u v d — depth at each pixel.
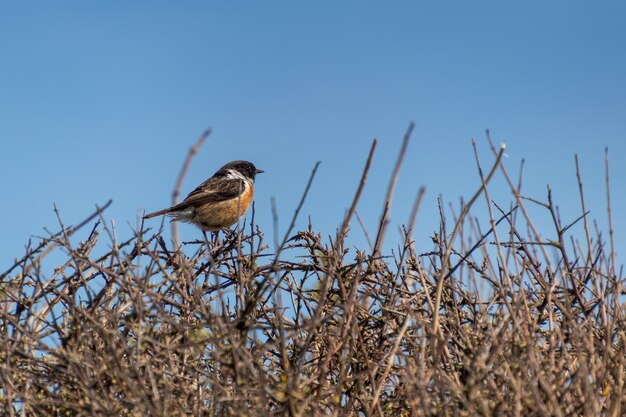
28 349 10.76
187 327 10.19
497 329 11.04
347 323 10.29
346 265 12.09
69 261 12.15
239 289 11.25
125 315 10.88
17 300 11.12
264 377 10.08
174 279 10.95
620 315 10.95
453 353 11.09
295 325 10.92
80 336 10.65
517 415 8.81
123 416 10.02
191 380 10.18
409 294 11.88
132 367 10.04
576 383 9.47
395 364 11.23
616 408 9.17
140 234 11.39
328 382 11.08
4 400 10.37
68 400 10.23
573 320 10.67
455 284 12.11
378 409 9.94
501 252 10.59
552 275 11.27
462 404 9.70
